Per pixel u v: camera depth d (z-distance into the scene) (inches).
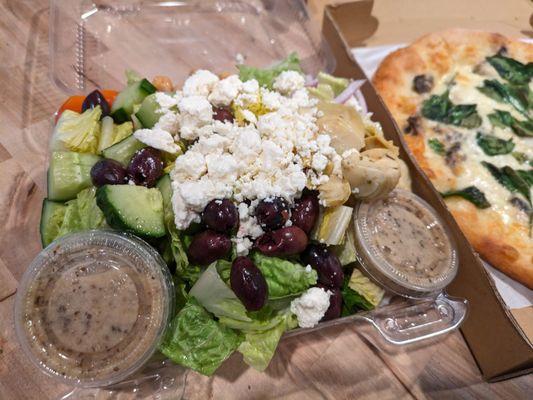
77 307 7.1
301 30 13.8
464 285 9.6
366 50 14.5
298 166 8.3
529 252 10.6
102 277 7.4
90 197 8.4
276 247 7.8
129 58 12.6
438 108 12.6
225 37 13.6
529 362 8.3
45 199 8.7
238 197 8.1
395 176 8.5
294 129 8.8
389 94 13.0
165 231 8.1
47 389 8.2
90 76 11.9
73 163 8.7
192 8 13.9
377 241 8.8
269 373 8.9
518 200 11.2
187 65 12.9
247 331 8.1
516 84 13.2
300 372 9.0
